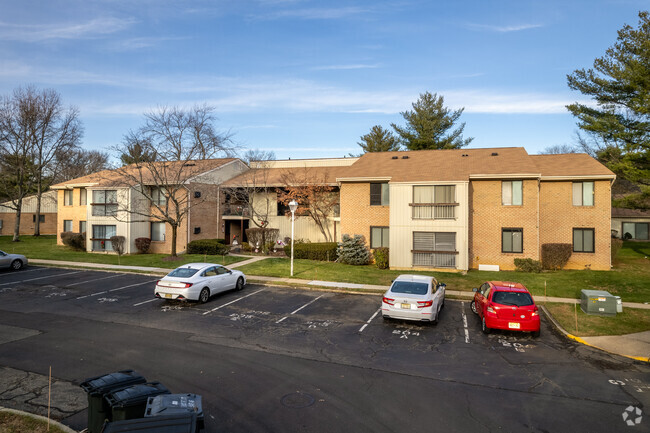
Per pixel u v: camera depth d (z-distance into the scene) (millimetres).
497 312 12531
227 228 36406
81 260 27219
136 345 11414
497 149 29484
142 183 28609
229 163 36031
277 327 13336
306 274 22266
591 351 11453
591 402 8242
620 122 25656
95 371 9539
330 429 7062
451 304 16812
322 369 9844
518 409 7887
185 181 30109
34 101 38312
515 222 24594
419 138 50031
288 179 31688
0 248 32844
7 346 11234
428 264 23969
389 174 26328
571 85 26484
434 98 50500
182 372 9523
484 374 9672
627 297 17500
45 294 17844
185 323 13672
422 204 23891
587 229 24719
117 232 30922
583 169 25016
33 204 48062
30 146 39125
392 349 11367
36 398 8188
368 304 16547
